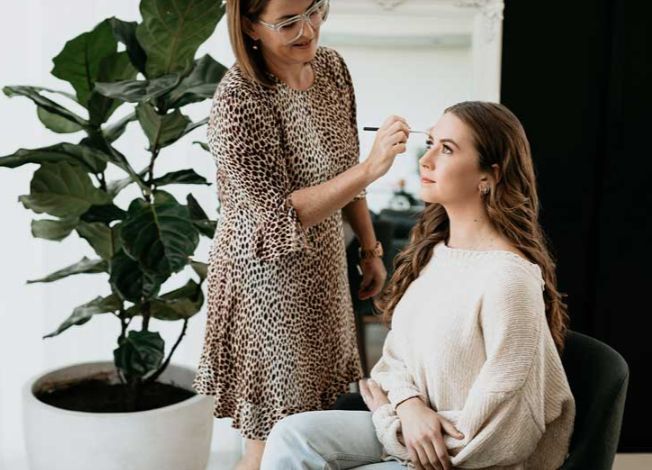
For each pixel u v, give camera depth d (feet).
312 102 6.88
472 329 5.65
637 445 10.39
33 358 10.31
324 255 6.93
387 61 9.68
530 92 9.87
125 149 10.04
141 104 8.15
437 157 5.98
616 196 9.93
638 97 9.77
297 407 6.94
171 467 8.51
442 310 5.81
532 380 5.47
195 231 8.04
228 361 7.00
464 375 5.72
